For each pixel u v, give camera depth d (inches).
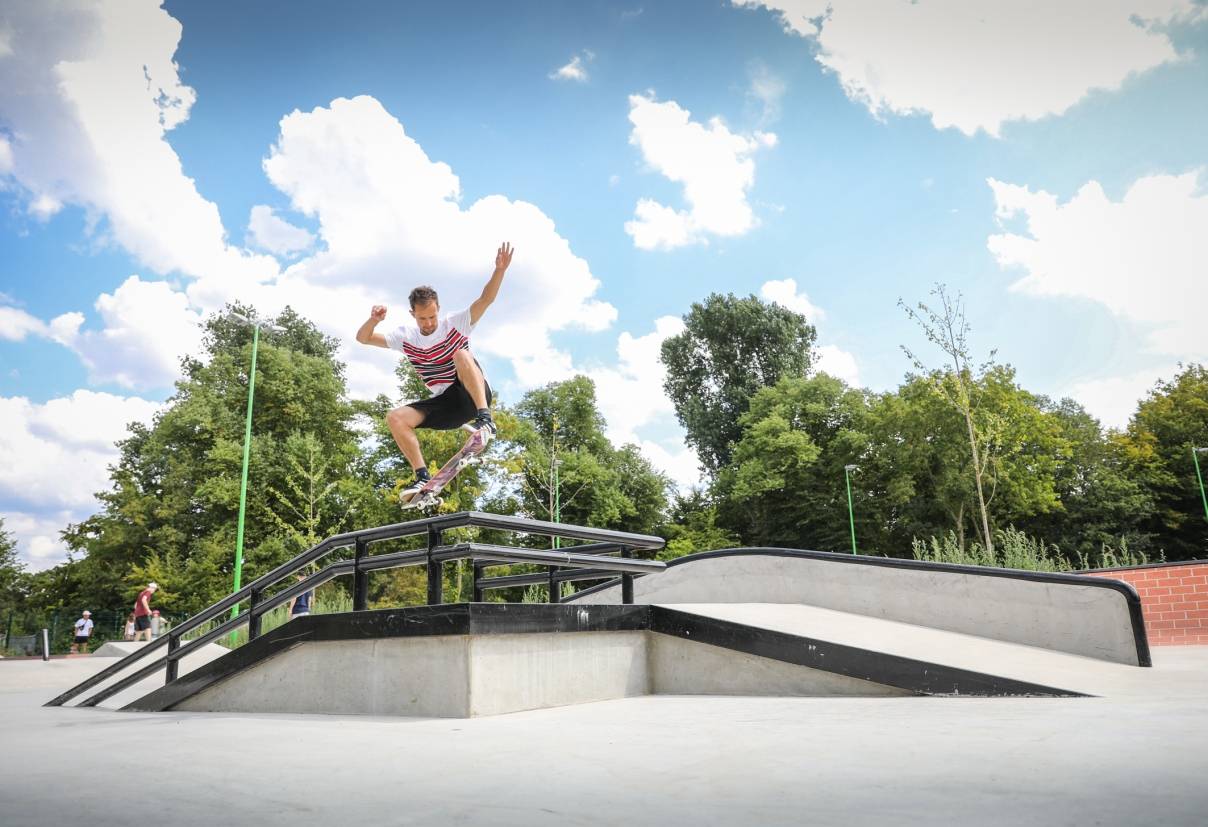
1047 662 269.6
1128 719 146.7
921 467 1638.8
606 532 262.1
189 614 1389.0
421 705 210.5
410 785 104.0
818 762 112.3
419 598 1315.2
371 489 1424.7
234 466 1459.2
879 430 1697.8
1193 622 509.4
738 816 80.0
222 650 538.9
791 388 1884.8
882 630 307.3
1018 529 1701.5
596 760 122.3
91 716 267.9
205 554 1417.3
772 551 416.5
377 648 223.5
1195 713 150.9
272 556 1378.0
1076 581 311.0
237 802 94.5
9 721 253.8
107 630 1455.5
